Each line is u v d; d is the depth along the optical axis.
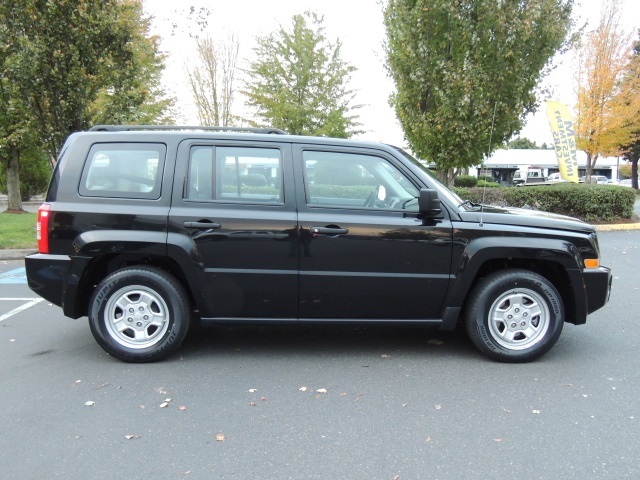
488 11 11.13
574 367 4.24
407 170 4.36
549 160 51.22
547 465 2.80
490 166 50.22
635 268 8.51
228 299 4.27
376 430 3.19
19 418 3.34
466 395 3.70
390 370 4.18
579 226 4.38
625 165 71.19
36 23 9.80
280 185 4.28
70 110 10.55
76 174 4.31
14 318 5.72
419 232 4.20
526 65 11.78
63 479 2.67
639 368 4.22
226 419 3.34
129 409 3.47
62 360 4.40
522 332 4.33
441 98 11.77
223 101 23.58
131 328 4.30
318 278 4.22
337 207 4.27
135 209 4.21
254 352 4.61
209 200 4.27
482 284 4.28
